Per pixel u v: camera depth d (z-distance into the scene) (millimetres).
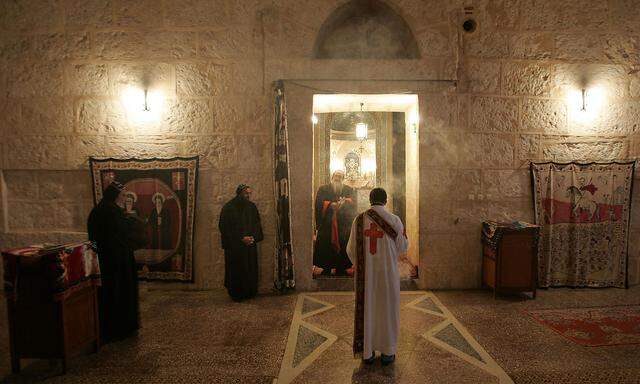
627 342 3789
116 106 5371
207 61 5340
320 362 3432
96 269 3602
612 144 5598
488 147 5484
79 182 5457
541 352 3590
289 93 5348
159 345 3770
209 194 5418
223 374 3240
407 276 5816
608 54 5527
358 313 3352
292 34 5332
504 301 4984
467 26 5414
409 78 5383
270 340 3867
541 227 5504
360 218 3422
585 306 4805
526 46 5449
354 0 5328
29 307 3221
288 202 5281
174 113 5363
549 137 5543
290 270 5289
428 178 5469
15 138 5398
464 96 5430
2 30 5340
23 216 5473
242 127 5379
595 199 5508
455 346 3717
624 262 5516
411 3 5352
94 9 5309
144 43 5332
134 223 4059
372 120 8547
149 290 5418
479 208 5512
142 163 5375
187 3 5309
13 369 3256
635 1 5520
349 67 5355
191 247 5367
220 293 5305
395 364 3391
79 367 3359
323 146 8531
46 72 5355
